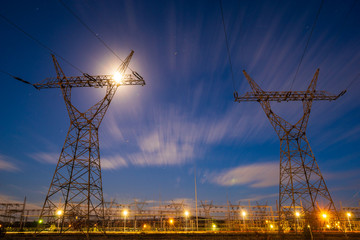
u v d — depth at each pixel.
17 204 54.97
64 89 36.09
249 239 30.97
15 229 47.06
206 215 53.97
